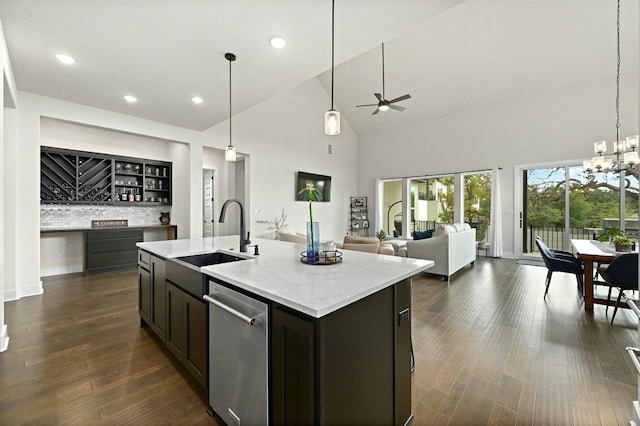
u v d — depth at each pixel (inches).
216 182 285.9
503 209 263.1
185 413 63.5
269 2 81.8
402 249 220.5
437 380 75.1
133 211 229.5
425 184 319.3
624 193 216.5
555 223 244.4
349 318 45.3
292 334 43.4
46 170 189.8
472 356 87.1
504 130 262.1
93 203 204.1
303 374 41.9
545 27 195.2
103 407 65.1
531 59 218.7
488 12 198.1
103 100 153.2
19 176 141.9
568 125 232.4
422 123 314.5
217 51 107.0
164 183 246.2
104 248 193.2
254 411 51.1
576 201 234.2
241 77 128.0
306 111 305.3
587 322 112.4
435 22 214.5
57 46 102.9
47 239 189.0
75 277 183.2
